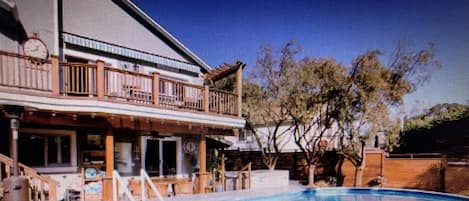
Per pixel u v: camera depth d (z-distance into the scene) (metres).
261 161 24.30
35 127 11.45
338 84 18.39
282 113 20.56
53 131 11.91
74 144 12.37
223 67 15.98
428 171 16.81
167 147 16.05
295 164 22.48
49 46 12.14
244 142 27.66
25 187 8.38
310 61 19.16
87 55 13.42
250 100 21.03
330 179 20.09
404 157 19.69
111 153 10.98
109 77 12.58
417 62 18.45
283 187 15.81
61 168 11.93
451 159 19.27
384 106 17.47
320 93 18.97
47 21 12.18
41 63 9.86
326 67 18.73
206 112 13.62
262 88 20.50
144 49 15.75
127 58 14.74
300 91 19.28
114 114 10.58
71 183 12.08
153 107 11.62
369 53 17.78
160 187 12.20
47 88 10.04
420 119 24.05
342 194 15.82
